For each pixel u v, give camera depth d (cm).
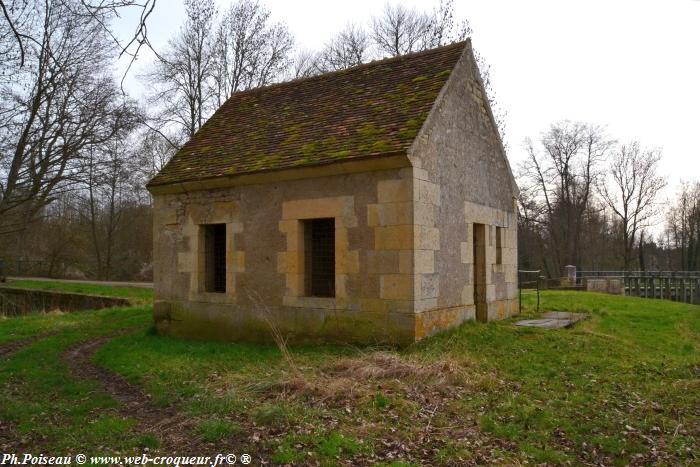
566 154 4253
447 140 1048
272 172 1035
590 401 649
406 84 1112
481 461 494
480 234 1203
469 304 1112
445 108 1046
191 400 681
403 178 919
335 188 990
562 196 4238
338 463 491
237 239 1117
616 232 4772
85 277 4069
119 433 585
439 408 627
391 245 926
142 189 3338
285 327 1044
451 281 1038
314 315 1007
